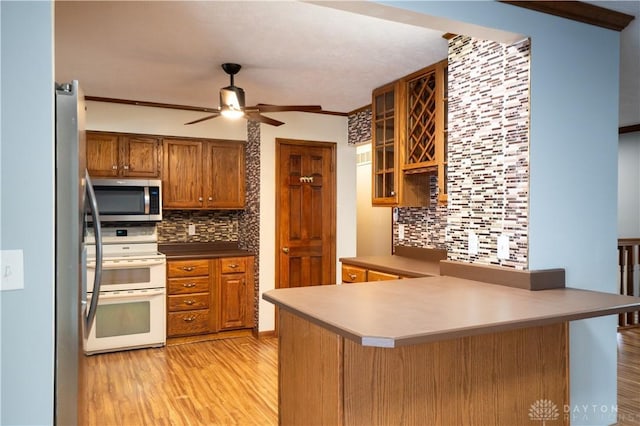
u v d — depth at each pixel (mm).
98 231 2037
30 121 1504
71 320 1699
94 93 4270
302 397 2076
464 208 2750
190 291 4660
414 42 2979
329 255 5199
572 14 2445
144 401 3217
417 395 1911
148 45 3033
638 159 6066
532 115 2348
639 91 4180
